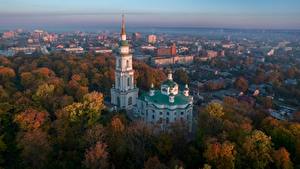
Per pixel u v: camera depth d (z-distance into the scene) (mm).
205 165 100500
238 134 130000
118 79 187750
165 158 126688
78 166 121688
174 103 161000
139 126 134250
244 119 152000
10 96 194750
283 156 113312
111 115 169375
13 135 145000
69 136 140000
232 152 114625
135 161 123375
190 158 123500
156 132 140875
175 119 160250
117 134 133500
